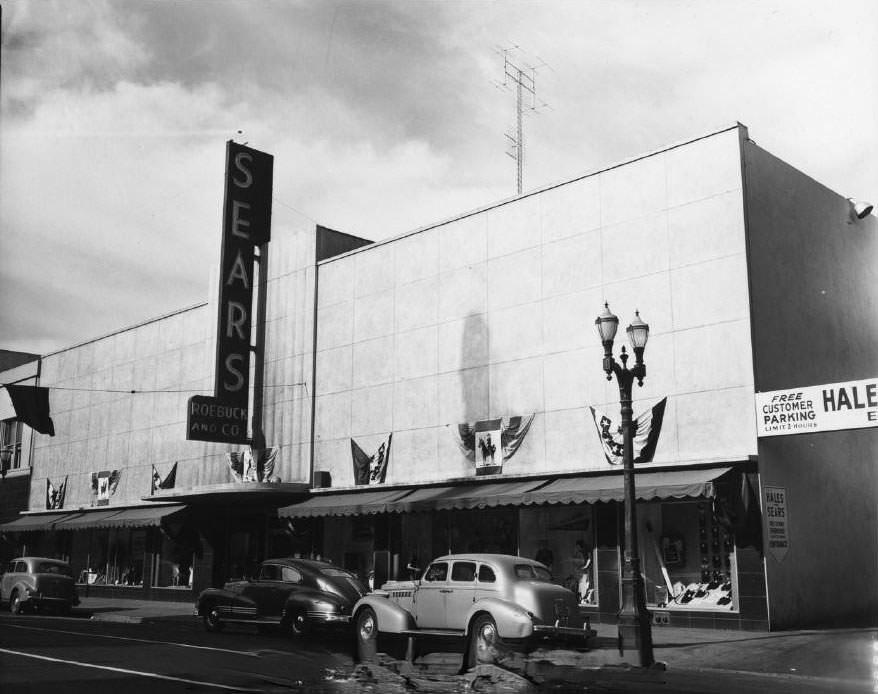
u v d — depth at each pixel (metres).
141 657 14.36
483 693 11.01
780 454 19.58
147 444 37.00
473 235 25.47
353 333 28.44
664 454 20.33
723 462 19.00
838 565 20.72
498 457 23.59
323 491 27.81
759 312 19.86
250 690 10.88
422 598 15.52
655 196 21.56
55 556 41.47
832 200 23.48
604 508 21.28
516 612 13.91
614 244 22.16
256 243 32.22
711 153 20.70
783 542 19.06
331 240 30.84
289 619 18.70
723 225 20.23
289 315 30.78
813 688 11.64
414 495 24.77
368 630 16.14
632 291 21.61
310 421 29.11
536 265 23.77
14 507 45.22
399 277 27.33
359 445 27.45
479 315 24.88
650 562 20.53
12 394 42.78
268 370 31.09
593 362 22.09
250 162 32.19
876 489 22.98
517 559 15.24
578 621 14.59
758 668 13.28
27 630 19.53
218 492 28.86
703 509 19.86
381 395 27.14
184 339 35.94
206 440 29.80
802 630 18.78
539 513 22.78
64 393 43.12
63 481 41.94
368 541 26.83
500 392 23.97
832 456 21.45
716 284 20.16
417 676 12.53
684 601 19.77
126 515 35.66
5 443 47.47
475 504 22.22
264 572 19.83
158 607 30.14
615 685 11.77
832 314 22.56
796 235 21.67
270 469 30.17
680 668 13.41
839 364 22.48
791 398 18.41
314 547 28.30
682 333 20.53
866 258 24.52
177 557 34.38
